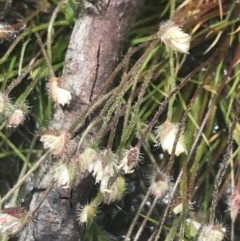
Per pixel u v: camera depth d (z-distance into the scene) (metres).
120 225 0.32
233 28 0.31
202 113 0.31
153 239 0.26
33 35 0.31
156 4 0.31
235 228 0.32
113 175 0.23
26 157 0.30
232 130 0.25
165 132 0.25
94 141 0.24
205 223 0.25
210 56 0.31
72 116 0.26
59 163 0.23
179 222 0.25
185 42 0.24
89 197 0.29
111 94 0.25
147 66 0.31
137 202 0.32
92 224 0.31
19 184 0.24
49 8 0.31
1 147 0.32
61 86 0.25
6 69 0.31
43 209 0.26
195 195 0.32
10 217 0.23
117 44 0.27
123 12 0.27
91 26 0.27
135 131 0.30
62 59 0.31
